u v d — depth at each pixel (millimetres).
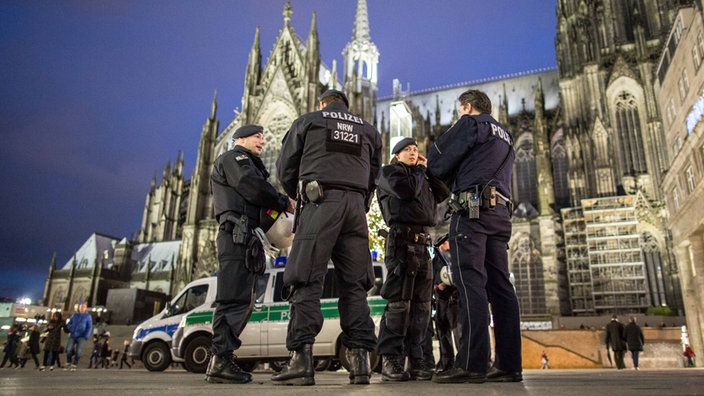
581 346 36688
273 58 70875
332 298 15023
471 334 5473
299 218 5828
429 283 7625
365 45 101188
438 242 7832
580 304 57938
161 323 16719
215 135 72062
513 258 63906
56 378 7824
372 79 98500
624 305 55281
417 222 7008
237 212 6691
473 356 5395
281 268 15945
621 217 57500
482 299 5547
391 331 6793
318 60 67125
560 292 59688
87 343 40750
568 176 63031
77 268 89750
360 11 105688
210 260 62750
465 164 6020
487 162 5953
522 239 64188
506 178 6137
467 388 4164
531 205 69250
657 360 34875
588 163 62094
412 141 7211
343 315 5770
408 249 6895
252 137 7230
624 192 58812
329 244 5602
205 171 69500
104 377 8727
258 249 6551
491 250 5957
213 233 65750
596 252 57781
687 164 34125
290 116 66500
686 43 33875
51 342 18172
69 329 17641
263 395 3426
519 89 82875
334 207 5668
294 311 5543
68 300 86625
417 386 4680
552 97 79500
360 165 5977
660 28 62500
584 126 63969
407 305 6848
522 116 75750
